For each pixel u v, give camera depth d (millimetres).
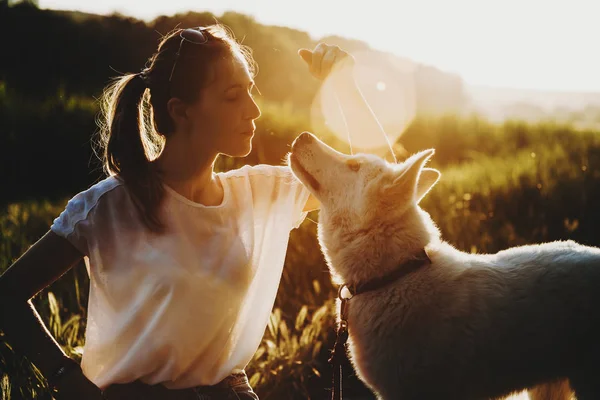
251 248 2328
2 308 2008
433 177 3162
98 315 2148
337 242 2898
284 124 12398
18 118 11656
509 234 7133
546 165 10594
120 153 2129
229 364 2293
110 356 2141
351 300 2848
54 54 17625
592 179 9375
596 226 7453
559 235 7203
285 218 2584
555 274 2682
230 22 20625
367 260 2766
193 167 2238
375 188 2754
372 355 2715
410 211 2797
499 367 2615
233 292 2232
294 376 4203
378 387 2771
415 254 2738
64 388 2008
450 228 7090
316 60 2998
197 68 2139
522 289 2656
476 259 2848
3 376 3350
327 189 2896
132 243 2115
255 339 2406
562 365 2674
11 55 16797
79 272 5285
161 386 2146
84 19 20297
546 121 17547
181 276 2107
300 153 2928
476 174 11000
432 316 2605
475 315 2592
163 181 2225
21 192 10445
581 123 22891
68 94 14031
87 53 18375
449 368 2582
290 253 5938
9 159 10898
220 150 2250
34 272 2053
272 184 2588
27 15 19062
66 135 11594
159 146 2479
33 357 2025
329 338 4840
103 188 2127
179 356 2123
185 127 2201
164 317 2102
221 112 2184
